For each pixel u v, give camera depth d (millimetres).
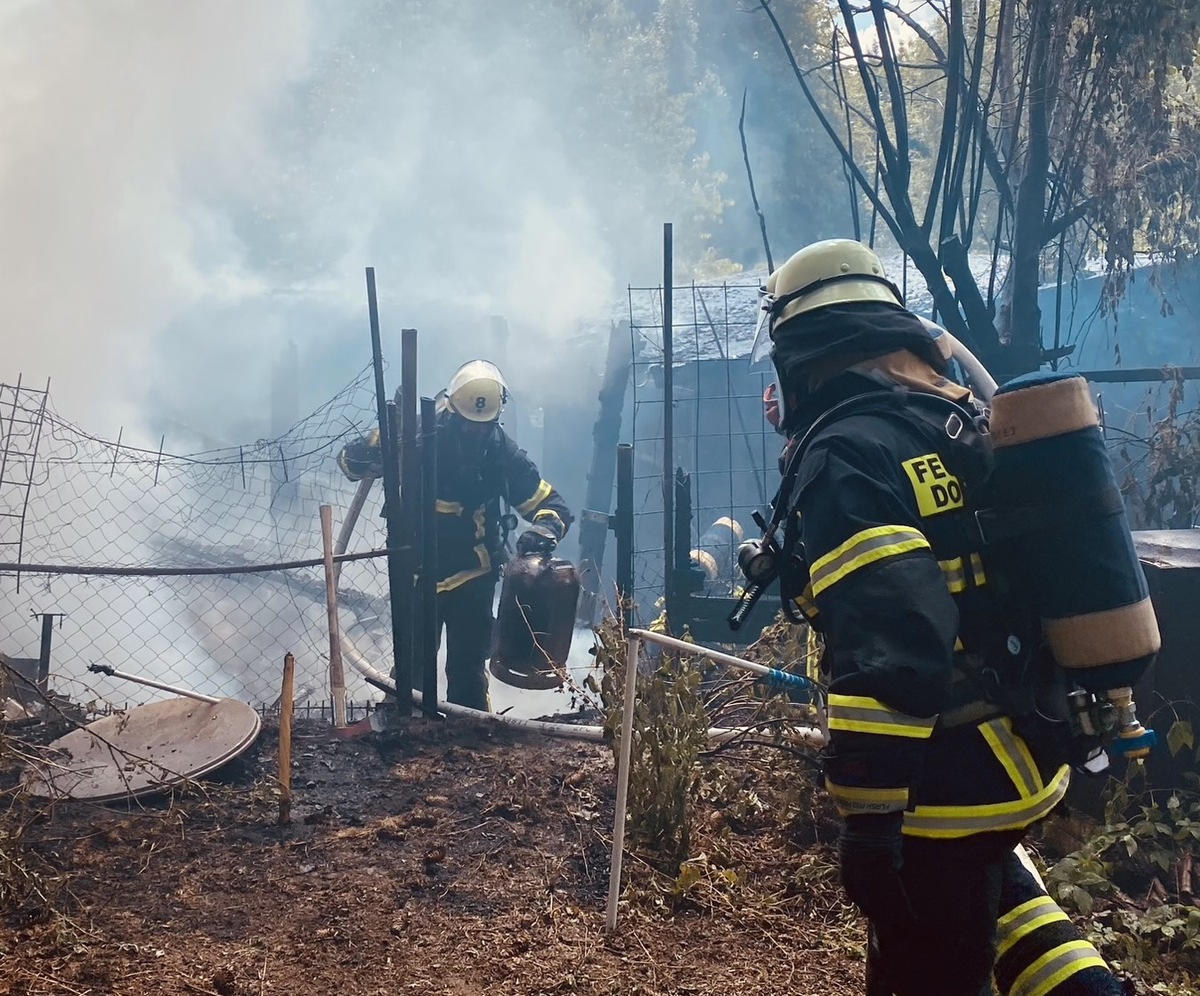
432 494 5293
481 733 5059
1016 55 7059
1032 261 6195
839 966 3092
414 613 5844
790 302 2240
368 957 3080
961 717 1959
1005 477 1964
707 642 5629
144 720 4766
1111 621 1928
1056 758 2008
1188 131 6473
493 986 2945
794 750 3756
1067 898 3338
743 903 3412
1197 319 7629
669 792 3654
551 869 3607
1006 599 1985
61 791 3930
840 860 1884
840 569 1860
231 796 4184
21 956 2992
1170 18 5957
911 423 2029
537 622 5395
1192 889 3525
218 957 3057
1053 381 1956
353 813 4117
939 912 2006
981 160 6207
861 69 6160
